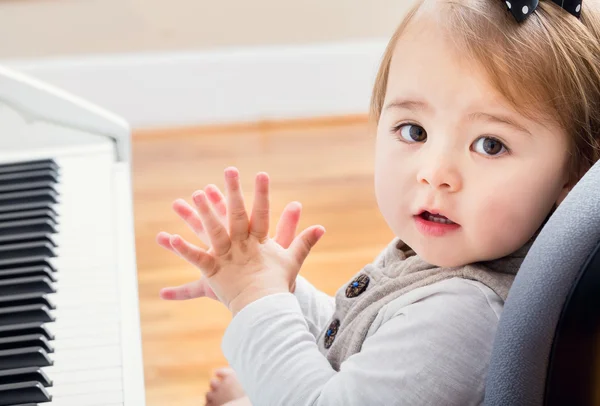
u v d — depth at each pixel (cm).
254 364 93
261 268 96
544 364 66
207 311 227
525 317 66
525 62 84
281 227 106
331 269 242
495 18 85
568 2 88
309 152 318
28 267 111
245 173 301
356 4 337
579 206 66
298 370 91
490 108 84
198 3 331
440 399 83
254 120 345
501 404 69
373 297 97
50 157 141
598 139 87
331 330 102
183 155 318
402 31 90
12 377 91
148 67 335
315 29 340
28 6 322
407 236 91
